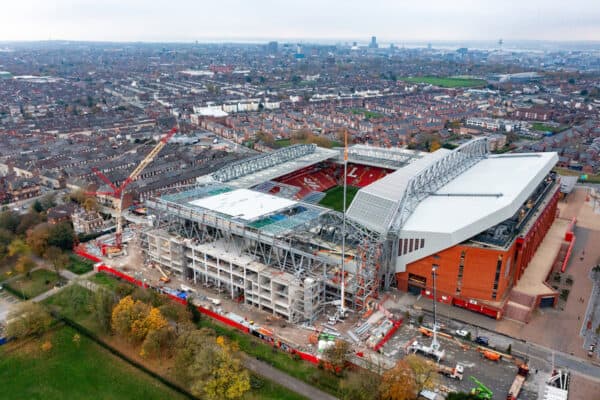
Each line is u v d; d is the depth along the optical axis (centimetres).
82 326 16588
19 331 15575
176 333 15175
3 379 14100
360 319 17012
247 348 15400
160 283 19612
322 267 18450
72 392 13575
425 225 18125
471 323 17000
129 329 15288
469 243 17375
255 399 13125
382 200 19275
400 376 12719
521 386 13775
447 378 14200
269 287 17400
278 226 17912
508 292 18225
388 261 18788
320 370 14338
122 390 13638
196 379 13138
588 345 15788
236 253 18875
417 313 17588
